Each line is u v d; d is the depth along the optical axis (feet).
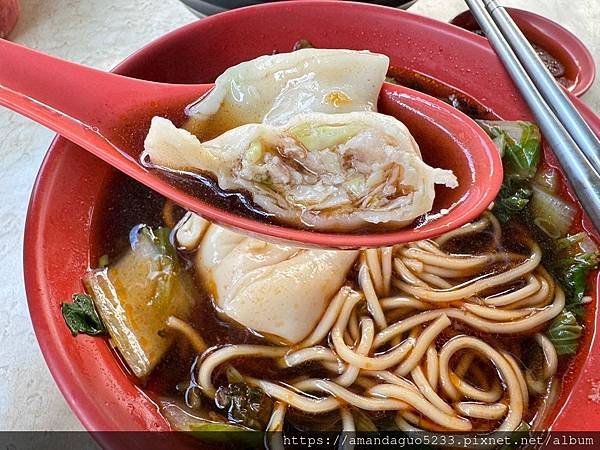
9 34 0.53
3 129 0.46
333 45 0.42
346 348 0.32
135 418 0.28
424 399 0.31
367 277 0.35
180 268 0.34
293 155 0.31
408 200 0.29
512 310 0.34
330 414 0.31
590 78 0.46
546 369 0.32
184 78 0.40
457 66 0.41
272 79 0.35
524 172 0.38
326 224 0.30
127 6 0.56
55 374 0.27
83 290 0.32
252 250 0.34
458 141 0.33
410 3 0.49
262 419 0.31
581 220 0.36
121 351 0.31
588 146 0.34
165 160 0.32
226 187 0.32
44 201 0.32
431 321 0.34
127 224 0.35
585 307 0.33
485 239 0.37
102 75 0.33
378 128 0.30
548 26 0.49
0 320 0.37
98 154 0.31
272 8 0.40
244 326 0.33
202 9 0.47
